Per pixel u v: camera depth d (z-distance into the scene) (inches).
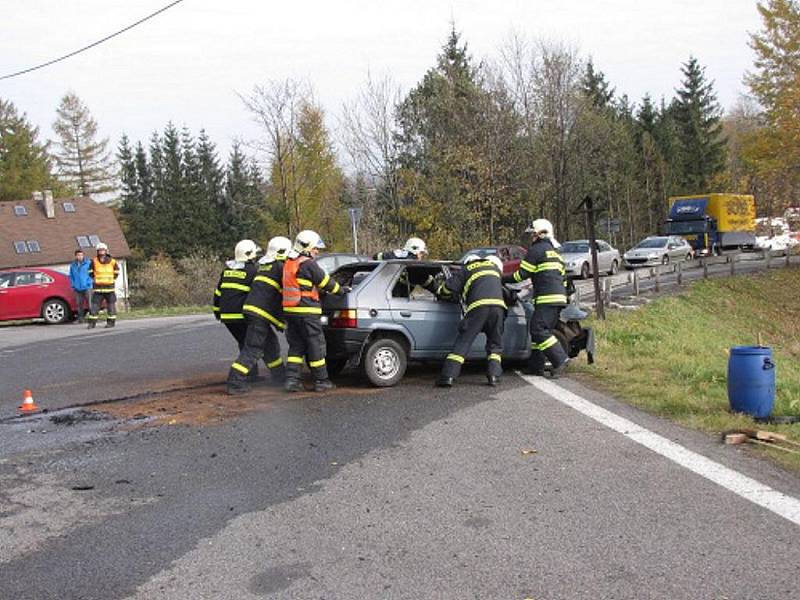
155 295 1552.7
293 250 358.9
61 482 234.1
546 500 206.2
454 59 1904.5
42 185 2465.6
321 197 1517.0
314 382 372.5
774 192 1299.2
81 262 828.0
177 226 2699.3
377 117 1545.3
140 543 184.1
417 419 303.0
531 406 323.3
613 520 190.4
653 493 209.3
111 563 172.9
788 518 188.5
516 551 173.5
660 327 722.8
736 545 173.0
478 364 440.1
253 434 284.4
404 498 211.3
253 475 235.3
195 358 496.1
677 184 2647.6
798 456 240.5
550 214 1667.1
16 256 1961.1
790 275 1286.9
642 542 176.2
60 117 2738.7
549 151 1615.4
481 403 331.3
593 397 341.7
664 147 2655.0
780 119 1240.2
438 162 1563.7
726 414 294.8
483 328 370.6
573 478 224.2
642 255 1362.0
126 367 468.4
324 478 230.7
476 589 155.3
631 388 351.9
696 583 154.7
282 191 1400.1
